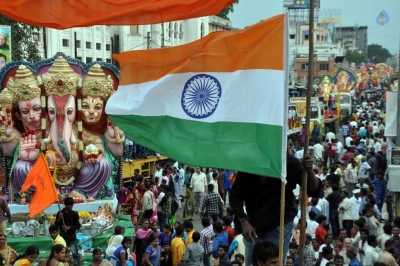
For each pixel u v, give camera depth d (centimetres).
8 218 2027
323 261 1470
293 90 6272
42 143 2253
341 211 2172
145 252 1705
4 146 2248
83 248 1917
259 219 809
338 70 8562
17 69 2256
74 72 2291
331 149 3741
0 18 3494
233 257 1549
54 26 970
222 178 2836
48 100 2259
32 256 1373
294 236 1666
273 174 795
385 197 2575
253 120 826
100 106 2289
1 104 2236
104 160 2308
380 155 3086
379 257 1394
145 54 870
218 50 844
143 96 869
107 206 2188
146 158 3198
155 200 2300
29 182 1773
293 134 4381
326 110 5684
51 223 2030
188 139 853
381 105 8625
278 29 819
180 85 858
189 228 1730
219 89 844
